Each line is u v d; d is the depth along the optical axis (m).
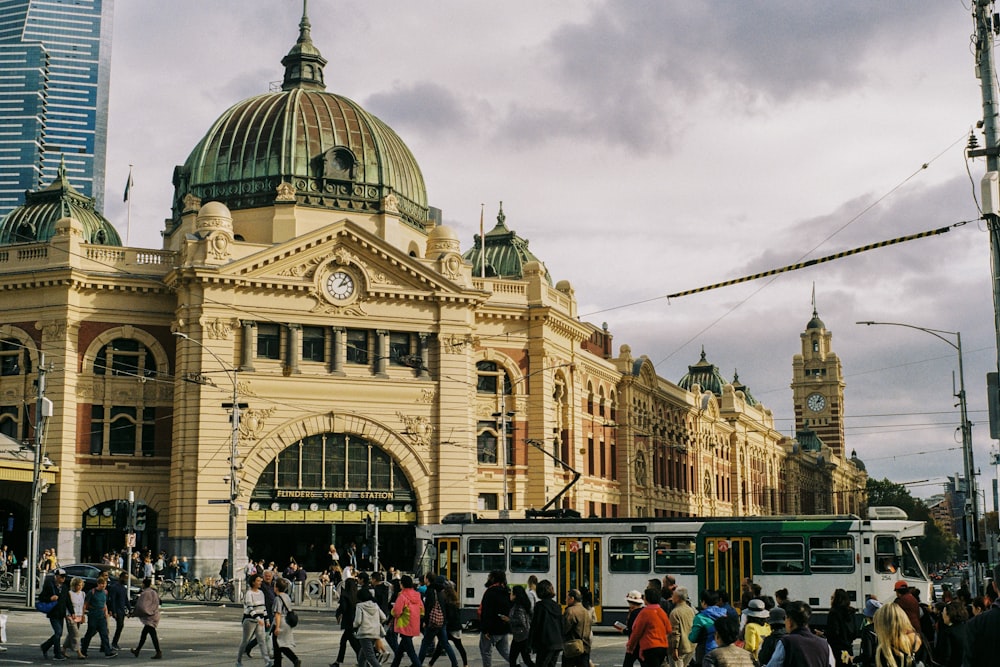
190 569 71.12
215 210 75.25
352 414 75.88
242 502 72.56
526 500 83.69
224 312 73.81
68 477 73.38
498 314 83.94
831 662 17.50
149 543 75.50
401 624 30.58
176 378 74.19
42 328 74.69
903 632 18.73
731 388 145.12
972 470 63.16
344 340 76.69
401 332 78.00
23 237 84.94
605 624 47.22
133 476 75.06
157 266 77.19
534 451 84.00
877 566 44.88
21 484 74.38
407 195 87.12
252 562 73.19
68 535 73.12
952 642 21.48
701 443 128.75
